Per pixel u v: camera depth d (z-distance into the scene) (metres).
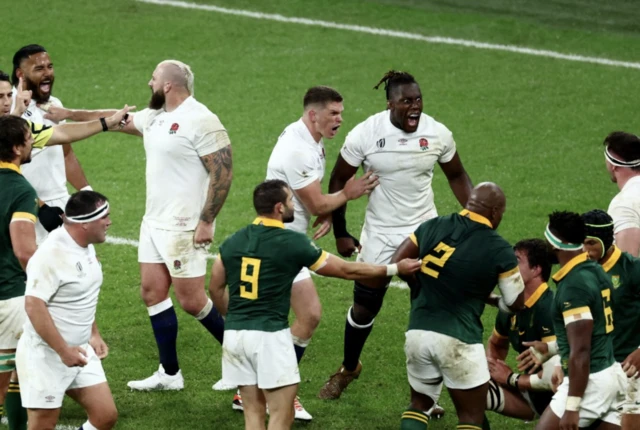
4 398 26.69
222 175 29.53
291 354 24.94
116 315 35.03
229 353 25.03
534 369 26.27
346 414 29.03
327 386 30.05
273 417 24.92
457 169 31.06
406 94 28.91
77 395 24.91
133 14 66.50
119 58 60.44
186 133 29.17
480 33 64.81
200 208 29.89
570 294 23.09
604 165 48.53
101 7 67.31
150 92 56.19
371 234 30.48
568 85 57.84
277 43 63.03
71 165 33.59
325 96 28.73
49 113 32.22
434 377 25.36
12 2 67.38
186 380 30.84
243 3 68.88
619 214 26.83
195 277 29.81
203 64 59.94
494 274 24.53
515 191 45.72
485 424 26.31
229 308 25.22
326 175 47.91
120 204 44.44
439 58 61.22
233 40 63.31
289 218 25.08
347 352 29.61
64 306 24.23
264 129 52.25
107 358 32.06
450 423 28.88
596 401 23.52
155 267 29.98
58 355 24.19
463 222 25.09
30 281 23.70
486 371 25.06
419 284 25.28
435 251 24.94
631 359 24.41
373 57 61.19
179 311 35.72
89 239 24.20
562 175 47.41
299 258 24.55
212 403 29.47
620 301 24.59
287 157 28.77
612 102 55.69
